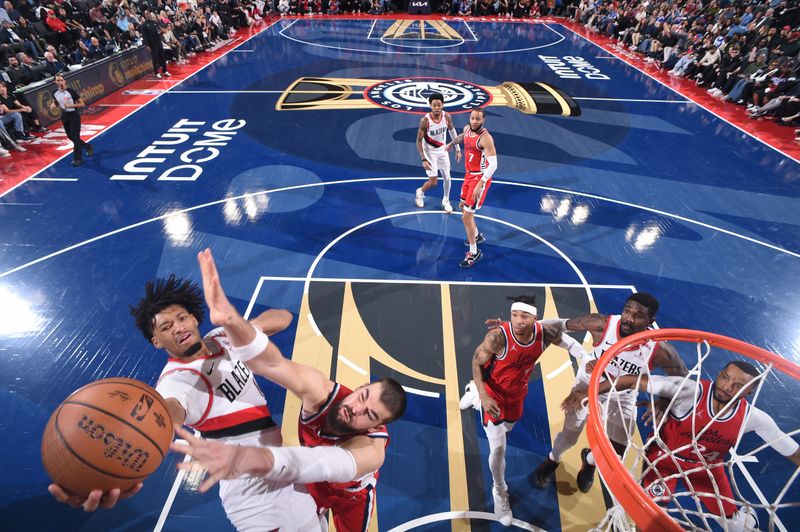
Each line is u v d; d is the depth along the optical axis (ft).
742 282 20.63
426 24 75.36
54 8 47.32
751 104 40.75
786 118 36.70
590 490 12.85
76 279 20.21
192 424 8.09
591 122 37.40
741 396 9.59
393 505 12.39
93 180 27.81
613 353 9.20
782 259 22.11
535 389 15.66
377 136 34.32
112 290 19.67
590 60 56.03
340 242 22.81
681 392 10.23
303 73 48.83
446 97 42.24
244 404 8.36
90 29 47.29
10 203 25.40
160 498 12.50
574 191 27.50
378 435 7.06
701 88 46.52
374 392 6.57
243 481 7.94
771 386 15.75
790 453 9.66
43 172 28.63
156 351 16.97
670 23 56.24
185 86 44.78
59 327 17.81
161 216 24.56
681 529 6.18
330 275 20.61
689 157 31.86
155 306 7.88
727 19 50.21
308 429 7.51
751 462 13.48
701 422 10.11
